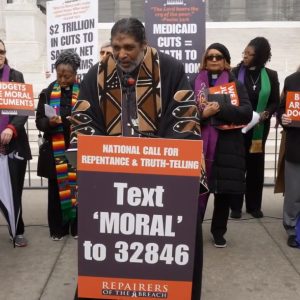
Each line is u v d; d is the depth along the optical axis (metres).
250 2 22.69
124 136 2.45
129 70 2.49
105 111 2.52
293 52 16.30
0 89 3.90
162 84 2.50
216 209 4.27
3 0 17.94
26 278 3.61
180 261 2.36
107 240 2.36
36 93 10.82
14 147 4.05
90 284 2.41
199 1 4.70
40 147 4.30
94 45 4.85
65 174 4.27
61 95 4.25
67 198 4.29
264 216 5.26
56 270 3.76
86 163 2.30
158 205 2.31
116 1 22.05
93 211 2.34
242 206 5.49
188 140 2.25
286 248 4.25
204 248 4.25
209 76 4.09
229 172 3.94
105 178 2.31
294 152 4.11
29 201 5.89
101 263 2.39
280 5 22.17
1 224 4.91
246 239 4.50
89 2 4.82
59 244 4.35
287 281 3.55
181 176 2.28
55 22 5.14
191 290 2.43
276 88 5.02
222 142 3.95
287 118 4.04
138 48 2.42
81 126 2.52
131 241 2.36
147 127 2.49
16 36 14.79
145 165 2.29
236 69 5.11
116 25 2.41
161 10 4.71
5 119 4.02
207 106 3.80
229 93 3.92
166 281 2.38
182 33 4.74
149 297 2.40
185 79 2.55
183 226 2.32
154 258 2.37
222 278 3.61
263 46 4.91
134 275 2.39
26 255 4.07
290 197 4.25
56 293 3.36
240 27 17.59
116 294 2.41
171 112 2.48
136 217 2.33
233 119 3.79
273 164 7.43
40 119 4.21
